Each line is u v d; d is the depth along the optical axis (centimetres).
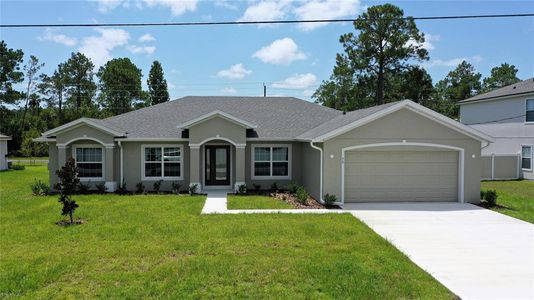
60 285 704
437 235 1098
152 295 661
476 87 6562
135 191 1902
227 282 716
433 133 1612
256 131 2008
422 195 1638
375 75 4341
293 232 1080
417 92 4272
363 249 931
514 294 694
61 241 984
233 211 1398
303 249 926
